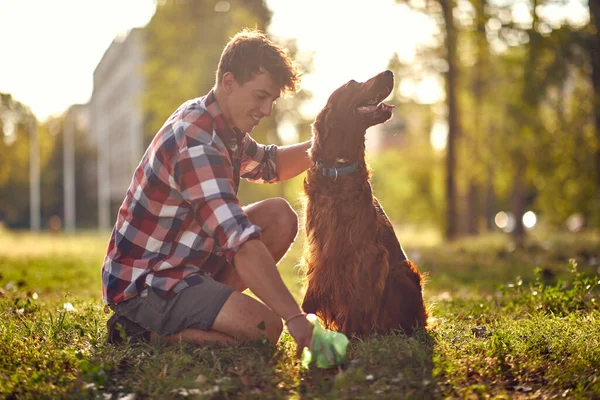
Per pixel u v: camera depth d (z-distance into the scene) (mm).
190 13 23719
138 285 3305
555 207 22453
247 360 3131
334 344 3127
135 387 2916
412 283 3803
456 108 18047
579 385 2977
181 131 3229
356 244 3592
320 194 3680
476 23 16953
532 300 4926
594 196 17953
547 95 16297
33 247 15742
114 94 60781
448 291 7273
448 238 18281
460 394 2928
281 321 3443
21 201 49094
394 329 3719
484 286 7367
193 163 3170
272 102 3350
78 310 4645
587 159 17453
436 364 3225
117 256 3355
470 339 3760
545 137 18125
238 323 3256
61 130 51281
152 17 23984
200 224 3268
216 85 3354
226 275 3611
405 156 25125
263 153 4062
